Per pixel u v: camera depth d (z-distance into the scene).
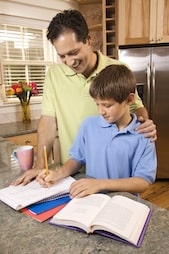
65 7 2.98
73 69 1.12
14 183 0.89
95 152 1.01
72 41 0.96
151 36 2.63
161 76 2.68
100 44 2.95
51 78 1.31
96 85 0.88
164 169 2.91
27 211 0.72
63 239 0.59
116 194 0.79
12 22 2.69
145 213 0.66
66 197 0.79
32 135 2.38
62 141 1.31
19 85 2.69
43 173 0.91
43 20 2.91
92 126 1.04
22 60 2.91
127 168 0.96
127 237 0.56
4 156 1.29
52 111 1.30
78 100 1.24
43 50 3.07
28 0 2.71
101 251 0.54
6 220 0.68
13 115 2.85
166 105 2.74
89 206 0.68
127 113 0.95
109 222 0.59
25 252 0.55
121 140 0.95
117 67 0.92
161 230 0.60
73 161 1.04
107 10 2.80
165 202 2.46
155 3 2.55
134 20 2.62
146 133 0.95
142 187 0.84
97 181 0.80
